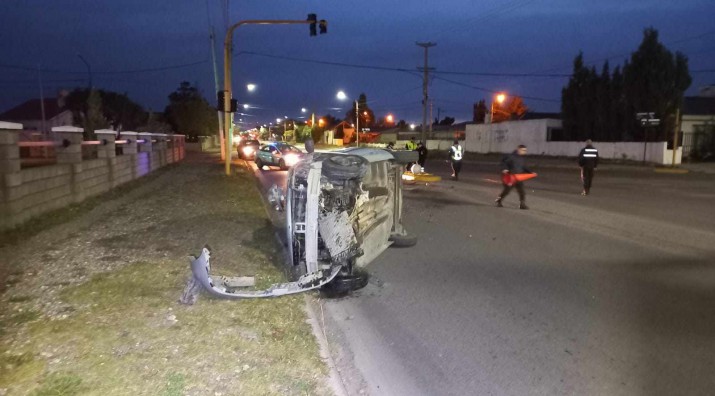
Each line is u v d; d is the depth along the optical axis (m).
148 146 24.45
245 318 5.59
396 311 6.37
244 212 12.60
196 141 70.38
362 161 7.38
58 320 5.37
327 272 6.80
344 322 6.02
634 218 12.55
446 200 16.11
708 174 26.41
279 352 4.82
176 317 5.52
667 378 4.64
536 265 8.41
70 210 11.98
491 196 17.08
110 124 33.56
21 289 6.44
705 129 33.97
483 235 10.78
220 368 4.42
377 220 8.69
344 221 6.77
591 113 39.44
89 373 4.23
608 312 6.25
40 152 21.31
